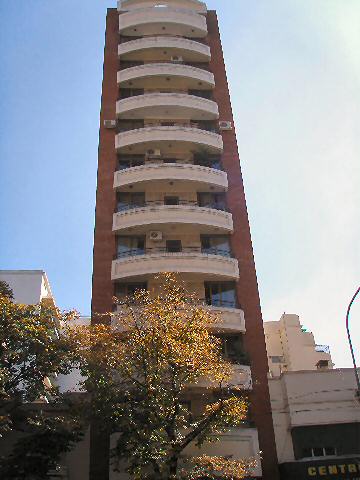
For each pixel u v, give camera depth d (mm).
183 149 36344
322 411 26438
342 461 23984
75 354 22797
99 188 34000
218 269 30719
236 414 21188
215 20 44062
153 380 20922
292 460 25609
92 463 24875
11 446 24297
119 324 26328
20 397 21953
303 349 44219
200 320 23156
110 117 37594
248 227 33250
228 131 37625
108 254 31500
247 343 28922
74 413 22078
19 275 31625
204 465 21000
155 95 37344
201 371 21938
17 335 21375
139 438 20203
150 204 34062
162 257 30609
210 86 39906
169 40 40344
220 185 34469
